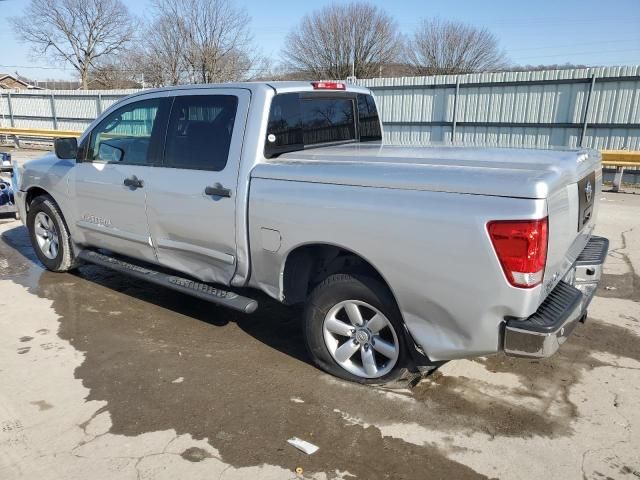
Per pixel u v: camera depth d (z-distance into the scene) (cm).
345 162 321
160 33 4069
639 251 675
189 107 395
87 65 5294
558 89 1401
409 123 1686
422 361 313
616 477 265
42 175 529
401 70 5041
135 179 427
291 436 296
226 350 397
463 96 1559
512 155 307
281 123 368
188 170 389
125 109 445
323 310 343
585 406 325
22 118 2655
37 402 328
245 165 354
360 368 347
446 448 287
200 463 275
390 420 311
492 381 354
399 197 286
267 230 344
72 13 5078
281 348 401
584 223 331
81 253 514
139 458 279
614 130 1341
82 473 268
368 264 325
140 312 467
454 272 273
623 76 1297
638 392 341
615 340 416
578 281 343
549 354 268
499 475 267
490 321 272
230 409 322
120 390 342
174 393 339
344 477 265
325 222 313
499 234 256
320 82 408
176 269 423
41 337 418
